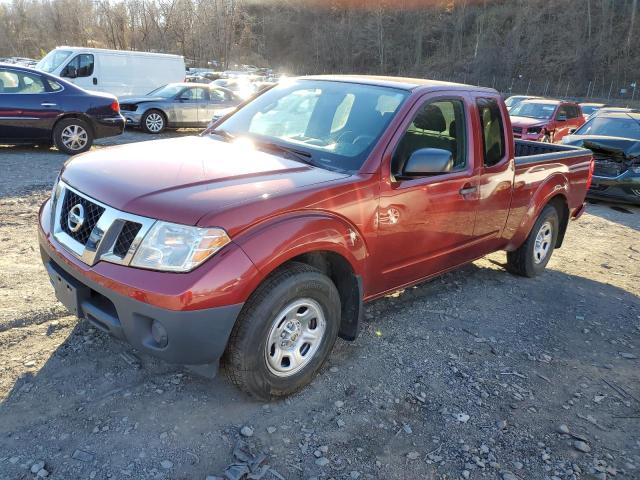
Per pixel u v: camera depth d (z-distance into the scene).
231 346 2.98
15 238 5.49
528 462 3.01
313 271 3.18
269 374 3.12
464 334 4.38
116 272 2.78
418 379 3.66
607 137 10.61
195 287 2.67
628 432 3.38
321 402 3.31
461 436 3.15
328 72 108.50
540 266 5.88
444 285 5.40
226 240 2.77
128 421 2.96
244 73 55.16
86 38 57.72
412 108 3.89
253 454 2.82
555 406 3.56
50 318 3.88
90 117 10.95
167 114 15.97
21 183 7.85
